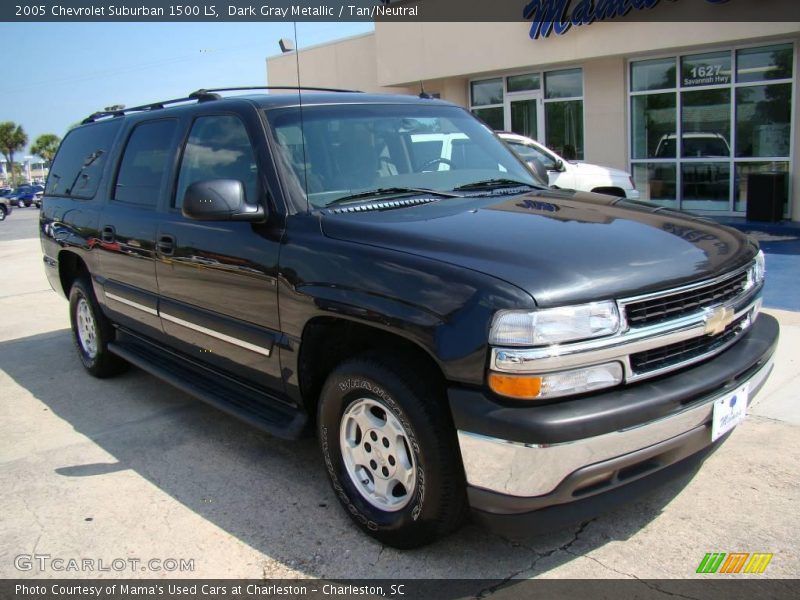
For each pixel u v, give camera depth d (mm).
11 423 4852
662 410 2639
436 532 2912
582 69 14883
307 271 3213
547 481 2521
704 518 3252
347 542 3205
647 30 12914
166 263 4262
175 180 4352
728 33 11938
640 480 2744
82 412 5008
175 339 4457
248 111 3822
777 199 12008
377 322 2873
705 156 13406
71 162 5957
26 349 6816
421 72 16859
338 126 3885
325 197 3535
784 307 6699
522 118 16188
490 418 2533
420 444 2803
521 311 2498
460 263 2750
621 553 3023
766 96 12461
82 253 5375
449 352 2621
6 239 19656
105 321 5457
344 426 3221
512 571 2936
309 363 3404
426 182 3879
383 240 3041
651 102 13930
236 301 3721
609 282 2631
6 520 3518
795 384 4707
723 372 2863
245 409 3814
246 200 3633
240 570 3029
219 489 3758
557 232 2996
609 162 14672
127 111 5383
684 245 3010
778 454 3809
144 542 3275
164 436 4512
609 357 2592
